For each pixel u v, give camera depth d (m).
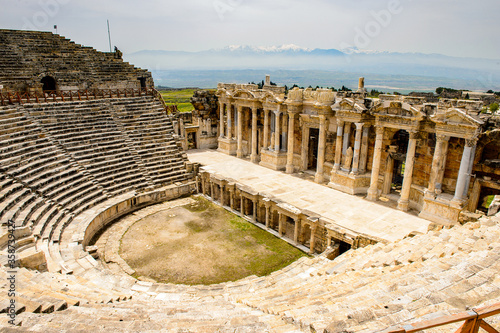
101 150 34.09
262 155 39.47
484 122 21.86
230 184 31.70
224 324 9.16
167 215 31.34
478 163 23.55
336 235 23.23
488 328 4.96
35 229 21.70
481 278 9.09
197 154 45.22
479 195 23.83
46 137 31.20
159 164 37.03
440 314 6.34
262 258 24.22
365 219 25.20
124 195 31.64
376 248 18.66
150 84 48.94
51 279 15.24
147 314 10.95
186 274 22.06
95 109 37.53
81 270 19.36
